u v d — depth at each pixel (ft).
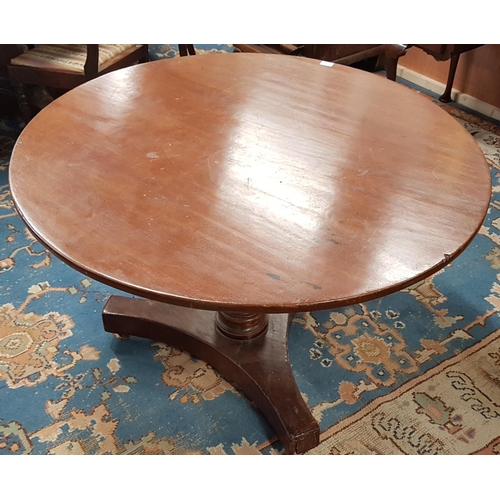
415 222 3.56
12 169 3.98
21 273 6.24
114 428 4.75
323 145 4.31
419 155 4.19
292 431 4.39
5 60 7.48
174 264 3.25
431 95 10.14
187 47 9.34
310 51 7.06
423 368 5.23
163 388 5.07
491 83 9.20
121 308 5.33
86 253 3.30
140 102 4.87
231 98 4.96
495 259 6.47
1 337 5.49
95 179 3.90
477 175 3.98
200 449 4.61
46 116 4.61
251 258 3.30
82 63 7.21
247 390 4.89
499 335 5.56
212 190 3.82
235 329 5.00
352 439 4.65
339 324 5.69
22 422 4.77
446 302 5.93
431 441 4.63
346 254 3.33
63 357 5.32
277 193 3.80
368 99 4.97
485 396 4.98
